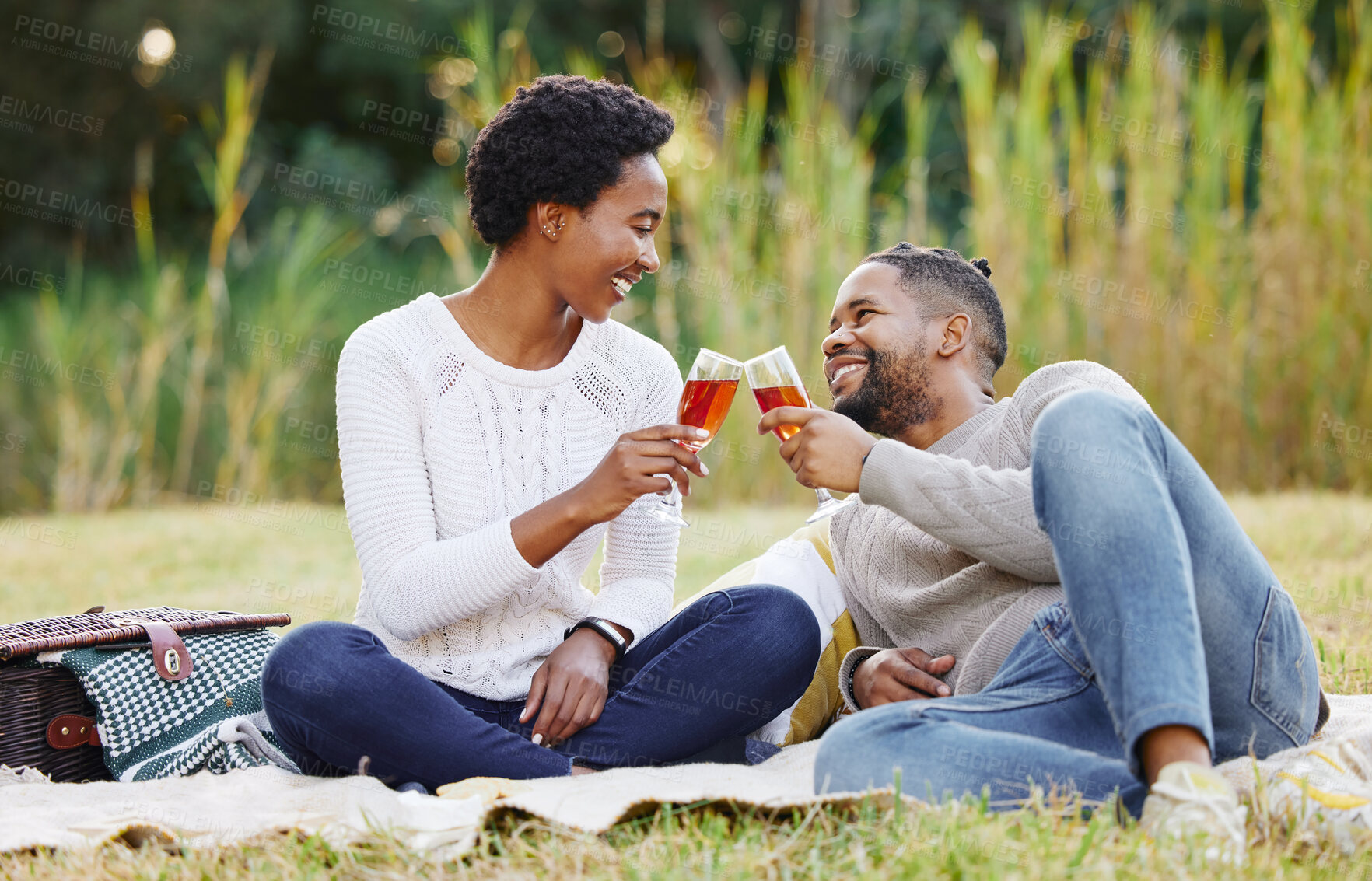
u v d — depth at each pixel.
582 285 1.95
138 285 8.33
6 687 1.99
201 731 2.06
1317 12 8.19
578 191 1.90
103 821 1.57
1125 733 1.43
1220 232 5.76
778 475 6.02
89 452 6.82
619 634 1.93
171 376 7.24
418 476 1.94
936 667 1.94
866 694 1.97
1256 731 1.64
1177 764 1.39
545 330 2.01
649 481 1.77
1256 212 5.83
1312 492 5.43
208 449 7.15
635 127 1.94
